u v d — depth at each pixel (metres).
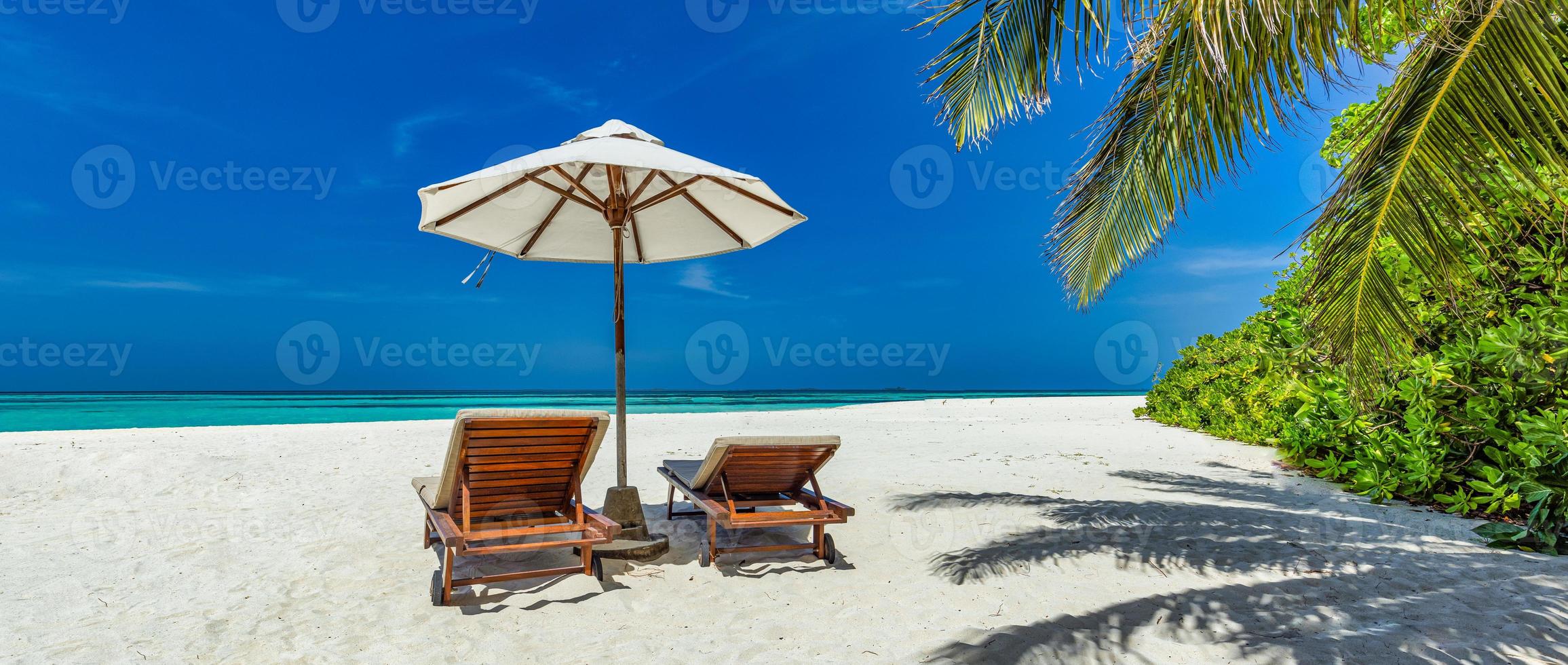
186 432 11.96
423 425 13.98
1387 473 5.59
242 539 4.54
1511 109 2.39
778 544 4.42
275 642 2.90
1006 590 3.51
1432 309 5.39
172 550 4.27
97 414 29.45
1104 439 10.97
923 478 6.95
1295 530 4.62
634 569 3.88
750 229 5.04
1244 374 10.00
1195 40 2.56
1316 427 6.67
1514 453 4.75
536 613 3.21
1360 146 2.78
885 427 13.73
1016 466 7.79
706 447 10.55
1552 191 2.55
